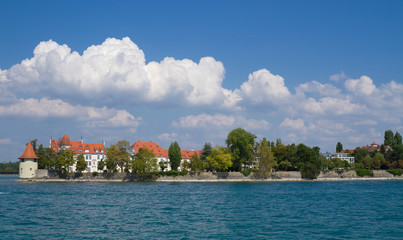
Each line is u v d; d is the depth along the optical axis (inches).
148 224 2197.3
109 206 3058.6
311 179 7662.4
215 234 1899.6
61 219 2381.9
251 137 7485.2
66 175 7003.0
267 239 1777.8
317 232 1941.4
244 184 6279.5
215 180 7086.6
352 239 1777.8
